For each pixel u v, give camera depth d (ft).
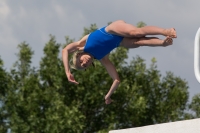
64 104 135.03
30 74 143.64
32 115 132.98
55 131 128.67
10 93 136.56
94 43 48.32
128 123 139.64
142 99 136.26
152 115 145.89
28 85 136.67
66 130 129.49
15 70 143.74
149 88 145.18
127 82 140.77
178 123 48.88
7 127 138.00
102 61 51.16
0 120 138.00
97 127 138.82
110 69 51.16
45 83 141.38
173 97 145.69
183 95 145.59
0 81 140.67
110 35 47.85
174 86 149.28
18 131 133.39
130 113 137.90
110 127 132.77
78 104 134.31
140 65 143.43
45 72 140.15
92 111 137.59
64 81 136.67
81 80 134.51
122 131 51.62
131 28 46.21
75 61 49.11
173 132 48.88
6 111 138.72
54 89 137.39
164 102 147.13
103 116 137.59
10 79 142.00
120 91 135.74
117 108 138.00
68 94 137.80
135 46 47.19
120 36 47.65
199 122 47.80
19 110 135.54
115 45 48.08
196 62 44.04
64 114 129.70
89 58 48.70
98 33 48.37
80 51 48.91
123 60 142.20
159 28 44.65
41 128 132.46
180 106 146.72
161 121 145.69
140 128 50.72
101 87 134.92
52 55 142.51
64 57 48.85
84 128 137.28
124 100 137.28
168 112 146.30
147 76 145.79
